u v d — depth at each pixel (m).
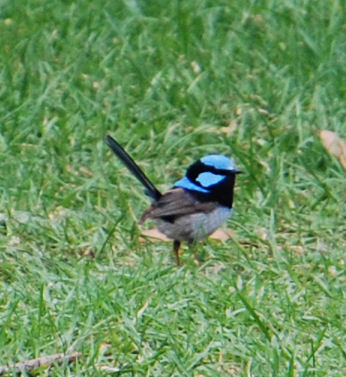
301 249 12.29
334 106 14.97
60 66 16.11
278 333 10.16
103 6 17.67
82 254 12.05
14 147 13.99
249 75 15.68
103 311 10.42
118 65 16.03
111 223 12.52
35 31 16.98
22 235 12.28
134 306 10.48
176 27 17.02
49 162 13.78
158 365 9.70
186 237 11.86
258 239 12.28
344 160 13.87
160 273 11.20
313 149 13.99
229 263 11.79
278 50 16.23
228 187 11.94
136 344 9.95
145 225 12.71
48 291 10.90
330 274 11.48
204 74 15.52
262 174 13.53
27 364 9.59
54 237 12.20
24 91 15.28
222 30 17.05
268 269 11.48
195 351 9.93
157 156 14.08
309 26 16.92
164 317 10.36
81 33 16.88
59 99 15.12
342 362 9.72
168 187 13.48
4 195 12.94
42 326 10.12
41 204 12.92
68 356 9.70
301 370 9.54
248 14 17.16
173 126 14.42
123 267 11.48
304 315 10.55
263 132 14.47
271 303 10.72
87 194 13.08
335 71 15.65
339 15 17.28
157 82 15.38
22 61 16.19
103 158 13.88
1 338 9.88
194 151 14.17
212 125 14.44
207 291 10.88
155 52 16.31
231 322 10.33
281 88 15.28
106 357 9.87
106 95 15.23
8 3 17.97
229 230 12.56
